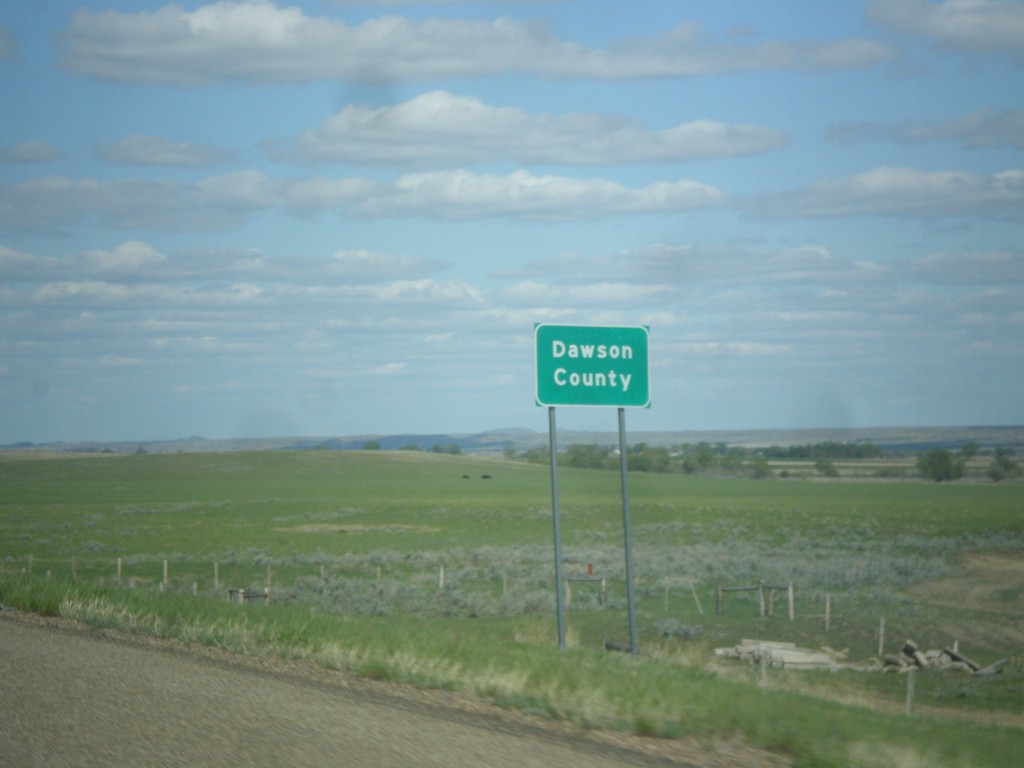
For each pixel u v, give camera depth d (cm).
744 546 6919
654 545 7231
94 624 1538
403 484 16288
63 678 1095
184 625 1474
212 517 9944
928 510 10288
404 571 5438
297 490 14762
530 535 8100
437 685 1111
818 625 3456
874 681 2519
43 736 838
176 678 1112
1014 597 4253
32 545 6875
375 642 1304
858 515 9688
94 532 8112
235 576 5106
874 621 3531
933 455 18188
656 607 3919
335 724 900
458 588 4406
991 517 9281
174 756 781
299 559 5875
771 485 15938
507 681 1086
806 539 7406
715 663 2283
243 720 907
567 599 4059
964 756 848
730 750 856
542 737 880
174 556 5997
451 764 768
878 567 5212
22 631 1470
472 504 11519
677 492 14038
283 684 1098
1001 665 2725
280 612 1677
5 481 17250
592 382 1742
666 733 900
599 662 1311
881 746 849
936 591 4475
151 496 13475
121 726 876
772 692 1222
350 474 19125
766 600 4047
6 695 997
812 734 874
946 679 2575
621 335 1766
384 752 802
